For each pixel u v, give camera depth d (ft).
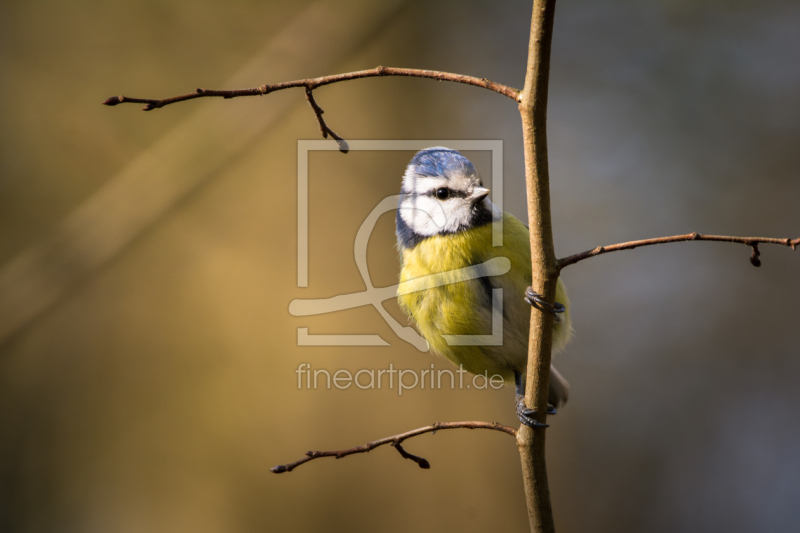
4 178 38.06
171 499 34.55
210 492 34.37
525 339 21.43
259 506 34.04
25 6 39.83
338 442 34.24
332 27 38.75
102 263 34.83
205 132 36.35
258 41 40.27
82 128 38.73
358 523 33.68
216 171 36.45
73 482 34.94
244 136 36.47
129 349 36.01
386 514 33.73
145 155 37.14
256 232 37.24
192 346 35.88
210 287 36.60
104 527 34.42
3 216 37.73
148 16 40.29
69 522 34.63
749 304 38.78
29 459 35.12
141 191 35.55
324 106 38.99
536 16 12.37
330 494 34.01
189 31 40.32
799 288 38.24
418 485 33.99
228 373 35.37
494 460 34.30
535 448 14.74
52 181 38.17
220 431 34.78
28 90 39.17
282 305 36.06
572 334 22.38
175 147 36.24
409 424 34.32
